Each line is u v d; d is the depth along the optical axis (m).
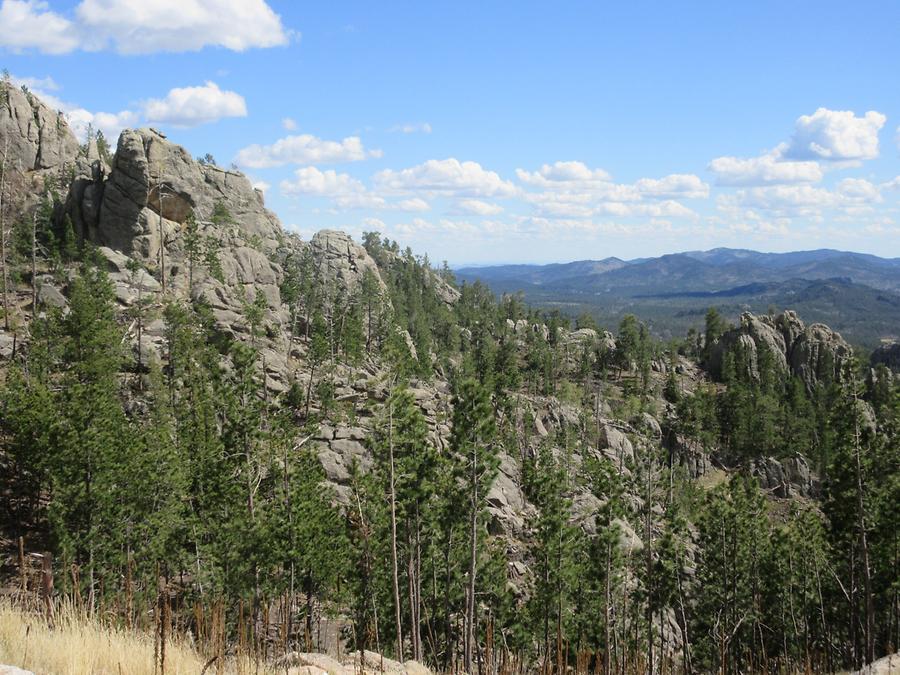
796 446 144.62
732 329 197.12
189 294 103.12
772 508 120.88
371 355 127.81
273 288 123.75
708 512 60.28
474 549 44.97
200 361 70.56
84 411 44.31
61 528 39.56
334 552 46.53
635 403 147.75
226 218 136.12
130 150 113.38
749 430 145.12
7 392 55.25
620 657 52.47
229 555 40.56
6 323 82.88
